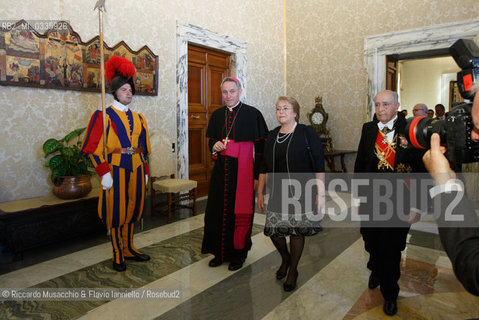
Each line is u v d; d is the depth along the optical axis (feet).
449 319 6.52
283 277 8.41
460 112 2.16
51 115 11.47
